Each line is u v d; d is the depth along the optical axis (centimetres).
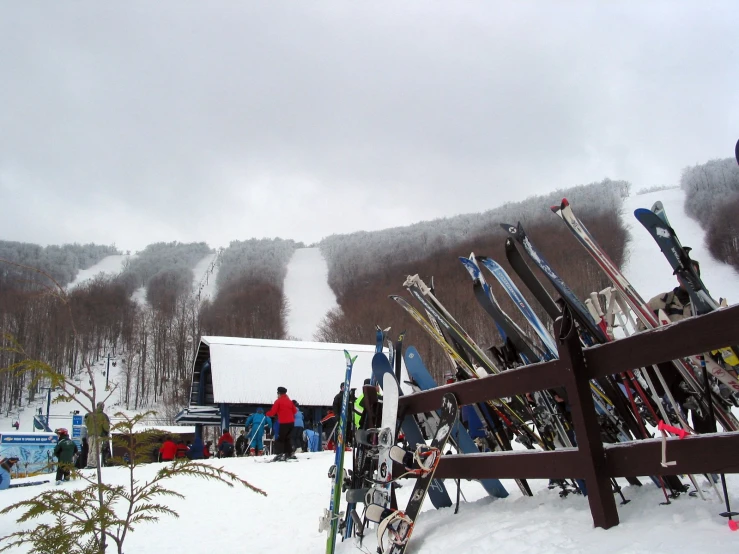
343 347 2617
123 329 8238
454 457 377
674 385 325
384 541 340
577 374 281
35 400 5972
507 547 276
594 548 243
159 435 329
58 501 301
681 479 340
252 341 2536
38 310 4825
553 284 316
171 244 13938
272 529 533
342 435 407
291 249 12600
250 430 1536
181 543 511
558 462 293
